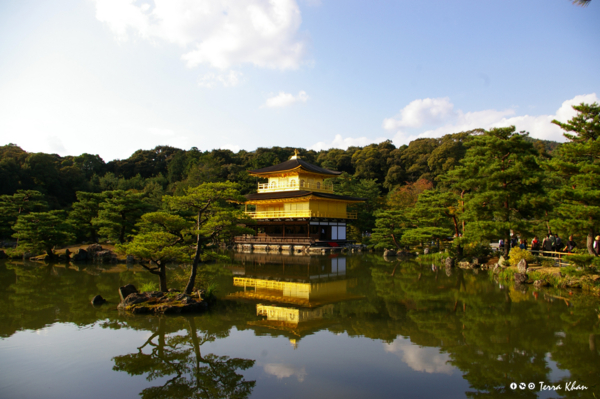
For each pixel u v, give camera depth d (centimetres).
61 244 4434
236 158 11319
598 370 1198
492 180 2978
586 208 1973
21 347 1399
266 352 1359
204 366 1236
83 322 1700
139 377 1158
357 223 6781
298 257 4672
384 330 1609
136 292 2055
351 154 12275
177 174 10512
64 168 7881
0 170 6372
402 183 10069
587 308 1909
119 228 4397
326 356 1320
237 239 6309
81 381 1127
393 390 1069
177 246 2028
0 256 4178
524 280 2583
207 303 1986
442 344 1438
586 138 2214
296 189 6438
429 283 2722
